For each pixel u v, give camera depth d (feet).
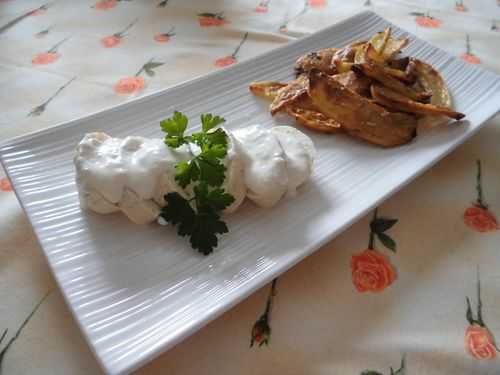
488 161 0.97
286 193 0.81
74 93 1.06
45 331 0.63
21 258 0.72
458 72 1.14
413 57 1.19
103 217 0.74
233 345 0.63
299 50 1.19
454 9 1.55
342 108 0.97
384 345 0.63
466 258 0.76
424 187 0.90
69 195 0.77
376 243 0.78
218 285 0.65
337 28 1.26
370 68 1.02
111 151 0.75
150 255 0.70
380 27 1.30
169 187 0.72
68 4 1.40
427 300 0.70
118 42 1.25
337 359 0.62
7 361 0.59
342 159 0.92
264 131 0.83
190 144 0.77
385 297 0.70
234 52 1.26
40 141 0.83
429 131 0.97
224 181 0.74
